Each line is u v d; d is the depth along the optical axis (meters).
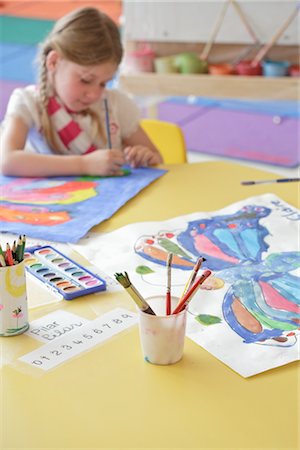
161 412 0.73
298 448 0.68
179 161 1.92
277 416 0.72
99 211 1.30
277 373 0.80
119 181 1.51
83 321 0.91
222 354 0.83
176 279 1.03
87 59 1.61
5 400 0.74
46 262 1.07
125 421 0.71
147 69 2.83
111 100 1.85
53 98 1.74
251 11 2.82
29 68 4.61
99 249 1.14
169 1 2.84
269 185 1.49
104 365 0.81
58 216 1.28
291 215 1.31
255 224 1.26
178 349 0.81
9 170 1.56
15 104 1.73
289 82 2.71
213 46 2.91
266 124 3.91
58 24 1.70
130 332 0.88
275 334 0.88
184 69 2.81
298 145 3.58
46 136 1.75
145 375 0.79
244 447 0.68
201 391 0.76
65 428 0.70
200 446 0.68
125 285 0.79
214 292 0.99
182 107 4.23
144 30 2.90
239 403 0.74
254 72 2.80
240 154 3.45
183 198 1.40
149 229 1.22
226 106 4.26
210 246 1.16
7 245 0.88
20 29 5.57
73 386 0.77
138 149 1.65
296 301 0.98
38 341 0.86
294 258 1.12
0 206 1.33
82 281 1.00
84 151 1.78
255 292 1.00
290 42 2.84
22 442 0.68
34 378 0.78
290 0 2.77
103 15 1.70
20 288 0.86
